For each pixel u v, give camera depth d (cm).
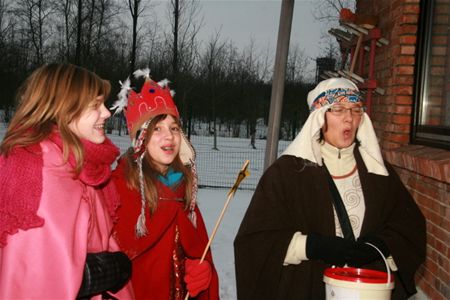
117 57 3073
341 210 296
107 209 250
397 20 520
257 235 294
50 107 221
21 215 204
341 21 592
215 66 3516
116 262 233
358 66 650
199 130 3500
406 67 512
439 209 430
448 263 411
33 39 3241
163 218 278
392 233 302
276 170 304
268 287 294
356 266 284
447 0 457
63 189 214
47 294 204
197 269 286
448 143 433
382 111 564
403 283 304
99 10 3058
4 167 212
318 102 301
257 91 3622
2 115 3312
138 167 277
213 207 984
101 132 234
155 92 287
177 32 2938
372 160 310
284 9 552
